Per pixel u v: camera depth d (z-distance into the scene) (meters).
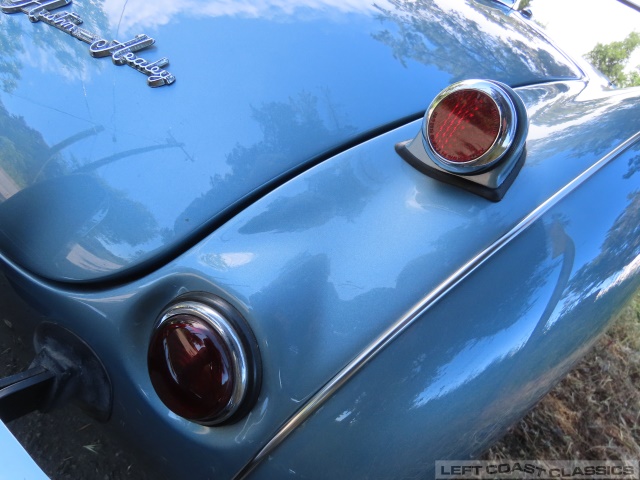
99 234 0.41
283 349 0.35
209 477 0.38
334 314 0.36
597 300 0.46
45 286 0.42
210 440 0.37
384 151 0.44
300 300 0.36
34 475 0.29
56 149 0.43
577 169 0.45
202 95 0.44
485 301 0.38
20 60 0.46
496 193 0.41
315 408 0.35
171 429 0.38
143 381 0.39
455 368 0.37
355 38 0.53
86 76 0.45
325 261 0.37
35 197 0.43
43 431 0.64
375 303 0.36
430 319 0.36
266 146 0.43
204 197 0.40
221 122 0.43
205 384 0.34
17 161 0.43
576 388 0.89
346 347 0.35
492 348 0.38
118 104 0.44
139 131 0.43
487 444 0.48
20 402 0.40
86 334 0.41
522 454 0.78
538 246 0.41
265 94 0.45
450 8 0.66
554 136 0.48
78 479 0.61
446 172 0.41
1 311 0.48
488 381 0.39
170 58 0.46
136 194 0.41
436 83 0.53
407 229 0.39
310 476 0.36
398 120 0.48
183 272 0.37
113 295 0.39
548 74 0.64
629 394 0.90
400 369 0.36
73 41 0.46
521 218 0.41
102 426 0.45
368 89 0.49
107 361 0.40
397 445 0.36
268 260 0.37
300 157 0.43
